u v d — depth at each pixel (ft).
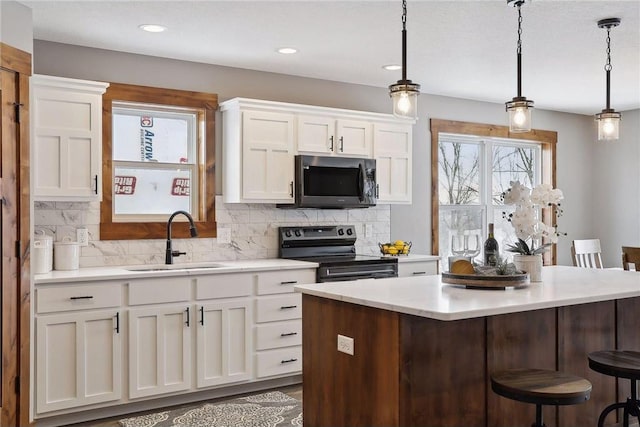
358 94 18.22
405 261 16.65
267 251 16.51
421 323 8.21
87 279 11.91
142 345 12.55
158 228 14.89
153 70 14.93
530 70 16.53
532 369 8.40
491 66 16.03
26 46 11.25
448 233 20.75
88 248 13.98
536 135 22.47
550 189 10.86
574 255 18.85
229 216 15.92
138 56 14.74
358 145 16.74
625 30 12.89
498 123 21.47
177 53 14.70
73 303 11.80
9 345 10.71
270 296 14.19
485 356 8.84
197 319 13.17
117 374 12.26
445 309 7.67
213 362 13.39
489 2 11.19
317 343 9.72
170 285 12.85
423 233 19.58
